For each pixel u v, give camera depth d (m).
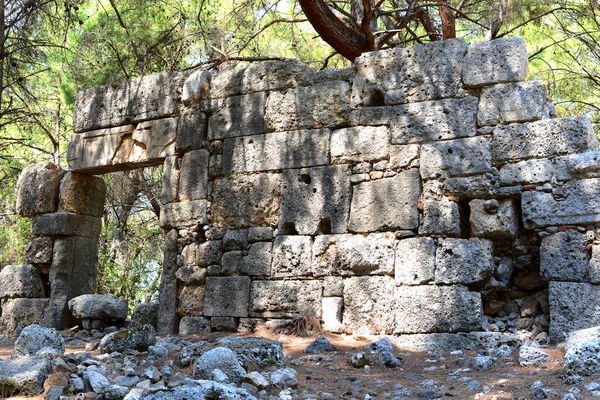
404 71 9.84
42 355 7.31
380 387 7.06
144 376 6.84
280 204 10.35
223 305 10.43
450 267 9.04
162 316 10.98
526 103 9.09
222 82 11.16
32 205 12.86
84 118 12.55
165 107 11.67
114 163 12.12
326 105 10.27
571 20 15.59
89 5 18.55
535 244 9.04
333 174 10.04
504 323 9.09
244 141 10.80
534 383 6.61
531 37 16.20
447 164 9.33
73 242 12.61
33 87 18.52
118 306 11.59
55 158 18.61
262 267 10.27
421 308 9.03
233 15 15.73
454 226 9.17
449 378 7.31
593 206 8.54
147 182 19.62
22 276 12.74
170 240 11.17
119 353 7.98
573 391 6.23
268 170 10.54
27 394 6.55
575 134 8.80
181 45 16.12
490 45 9.36
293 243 10.10
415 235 9.41
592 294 8.41
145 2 16.31
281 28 16.25
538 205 8.81
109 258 17.75
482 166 9.16
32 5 13.43
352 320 9.52
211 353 6.84
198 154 11.14
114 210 19.09
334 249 9.85
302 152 10.31
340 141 10.06
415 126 9.62
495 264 9.16
